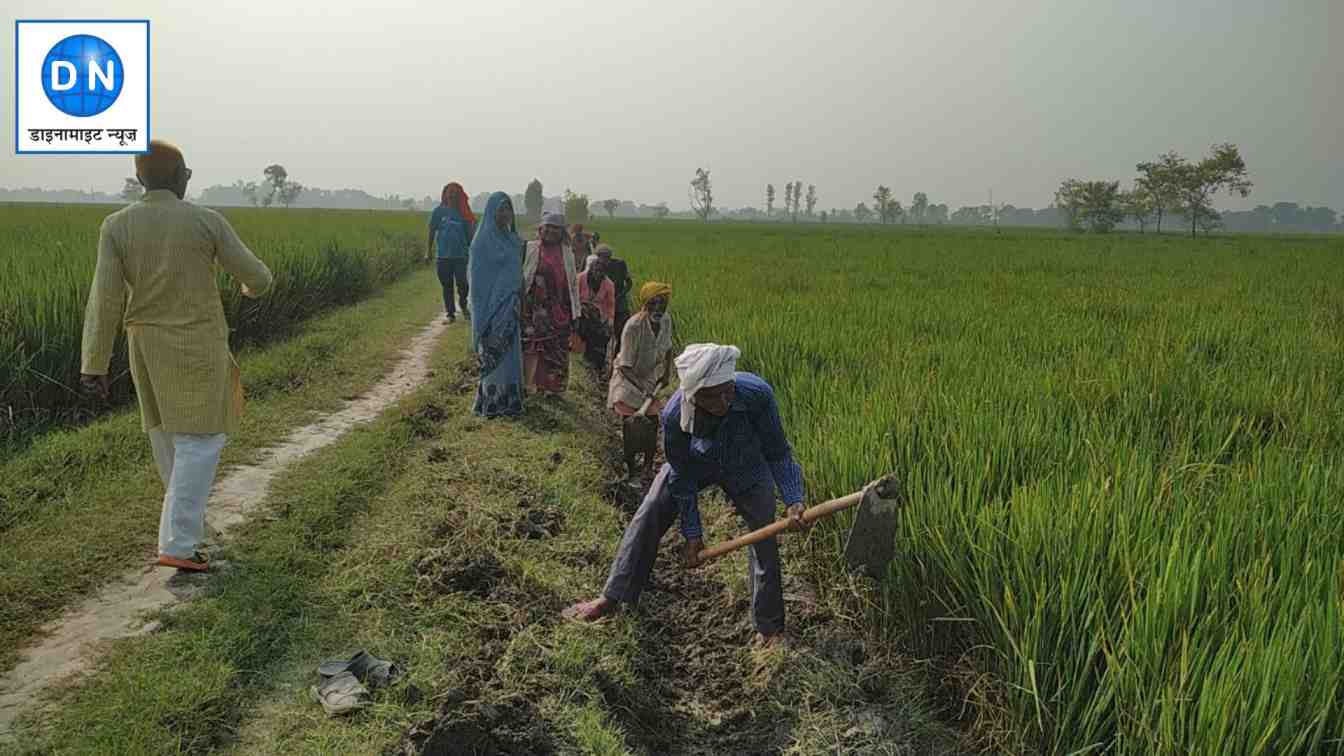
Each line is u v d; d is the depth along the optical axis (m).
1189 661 2.74
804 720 3.54
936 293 13.90
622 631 4.00
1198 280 17.50
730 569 4.79
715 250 29.55
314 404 7.50
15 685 3.12
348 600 3.93
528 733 3.14
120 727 2.86
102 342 3.88
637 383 6.78
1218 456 4.92
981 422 4.88
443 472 5.75
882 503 3.32
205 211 4.05
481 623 3.84
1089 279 17.80
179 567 4.00
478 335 7.23
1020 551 3.43
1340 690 2.62
